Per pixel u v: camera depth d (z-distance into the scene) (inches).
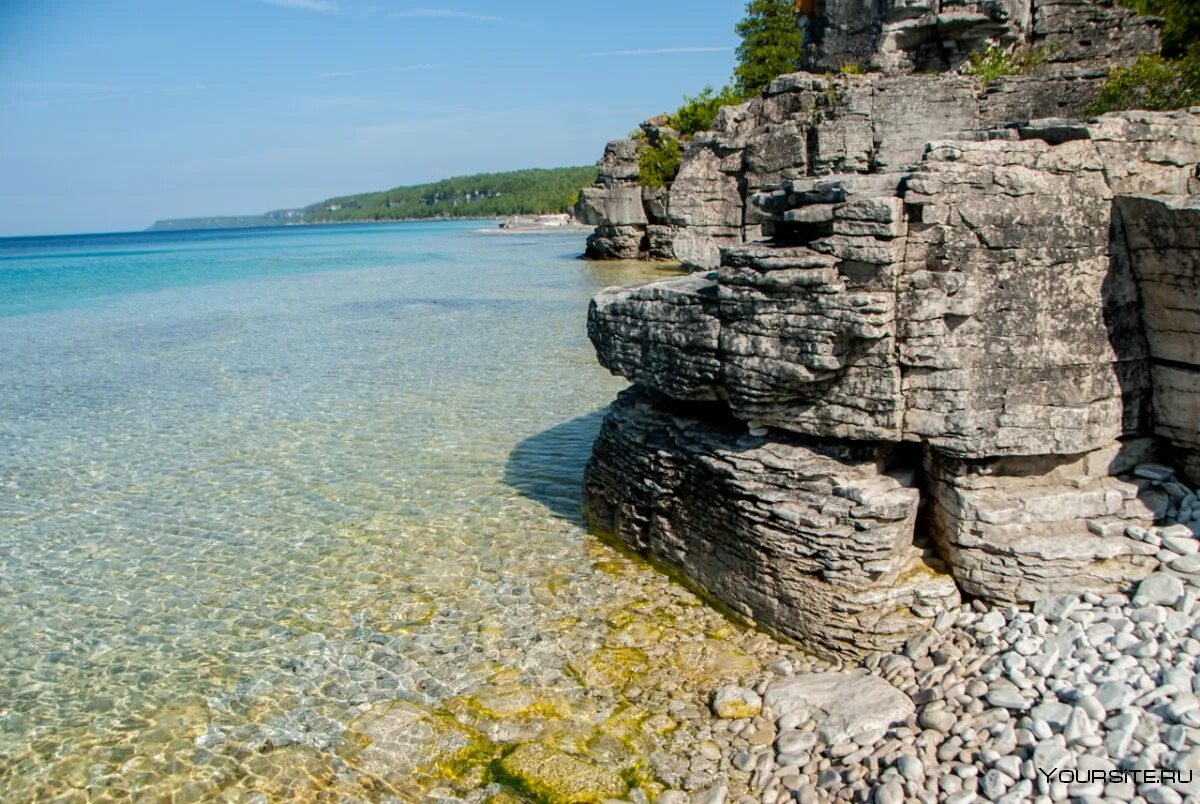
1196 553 339.0
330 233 7544.3
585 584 460.1
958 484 368.5
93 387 943.7
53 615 446.3
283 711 359.3
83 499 605.9
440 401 840.9
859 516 370.0
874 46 1091.3
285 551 514.0
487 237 4466.0
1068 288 354.6
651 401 501.0
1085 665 309.1
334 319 1421.0
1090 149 354.0
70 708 366.3
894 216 344.5
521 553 500.4
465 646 404.2
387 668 388.2
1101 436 364.2
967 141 360.8
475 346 1122.0
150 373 1012.5
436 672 383.9
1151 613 322.3
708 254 1214.3
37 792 315.6
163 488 624.1
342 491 607.5
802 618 381.7
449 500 585.0
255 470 657.0
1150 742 267.1
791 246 382.0
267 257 3408.0
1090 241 354.6
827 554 373.1
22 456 701.3
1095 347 359.9
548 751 327.6
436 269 2391.7
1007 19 954.1
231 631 426.0
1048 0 946.1
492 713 352.5
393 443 711.1
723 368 402.9
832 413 380.2
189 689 377.1
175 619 439.2
